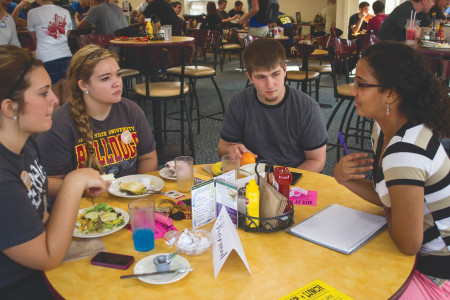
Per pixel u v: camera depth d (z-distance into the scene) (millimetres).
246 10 11828
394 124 1232
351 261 1086
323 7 10898
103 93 1695
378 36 4633
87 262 1097
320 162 2076
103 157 1814
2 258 1132
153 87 3730
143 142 1966
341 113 5293
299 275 1025
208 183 1278
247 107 2123
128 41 3656
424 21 4336
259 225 1240
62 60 4355
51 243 1064
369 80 1193
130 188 1521
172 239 1181
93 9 5023
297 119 2041
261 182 1253
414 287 1198
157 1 5656
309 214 1359
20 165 1117
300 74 5039
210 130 4652
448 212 1177
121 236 1243
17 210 1019
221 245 1078
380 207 1417
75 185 1143
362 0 8836
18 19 6176
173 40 3797
